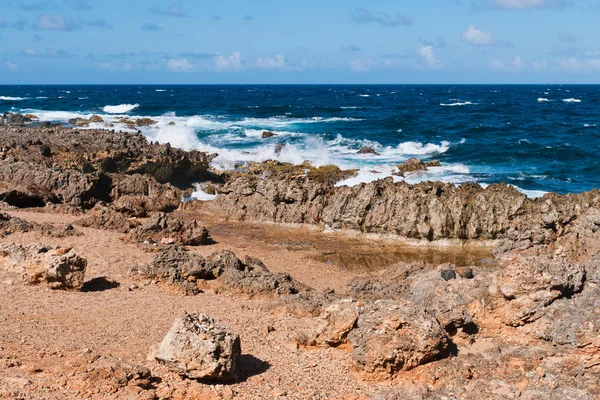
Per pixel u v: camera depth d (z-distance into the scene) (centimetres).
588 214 2842
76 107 11956
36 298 2084
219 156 5625
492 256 3178
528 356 1484
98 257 2656
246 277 2383
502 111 12338
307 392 1466
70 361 1473
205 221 3750
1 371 1409
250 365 1611
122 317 1942
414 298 2073
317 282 2686
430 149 6600
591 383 1398
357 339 1563
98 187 3975
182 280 2370
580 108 13650
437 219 3384
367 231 3519
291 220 3691
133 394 1348
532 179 5191
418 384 1438
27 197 3681
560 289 1562
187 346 1484
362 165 5381
